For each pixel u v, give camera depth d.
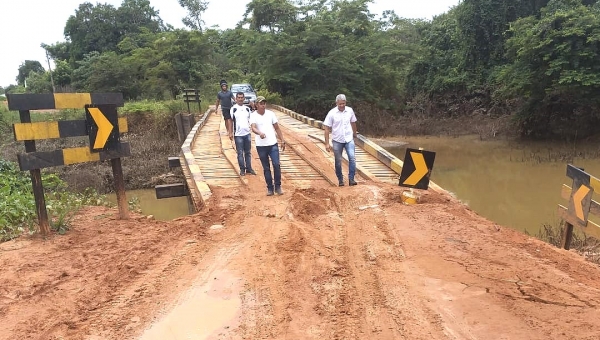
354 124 9.40
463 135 32.97
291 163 11.77
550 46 24.36
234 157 12.23
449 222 6.62
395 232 6.22
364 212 7.27
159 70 39.69
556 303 4.06
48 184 11.52
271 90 35.81
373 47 37.78
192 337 3.70
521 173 19.08
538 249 5.65
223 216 7.21
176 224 6.93
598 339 3.41
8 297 4.52
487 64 36.53
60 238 6.25
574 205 7.17
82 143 23.83
